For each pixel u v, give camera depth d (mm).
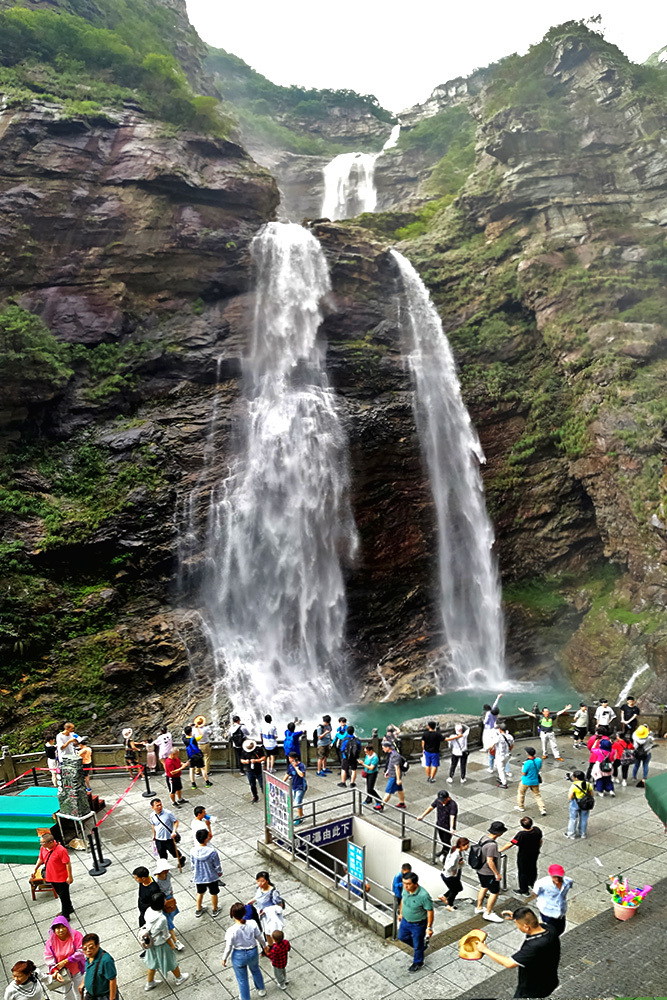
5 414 36344
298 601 39719
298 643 39125
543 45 54562
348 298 47094
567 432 42375
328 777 19438
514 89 53500
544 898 10539
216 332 43312
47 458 37750
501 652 42625
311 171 87062
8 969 11555
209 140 47125
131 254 42438
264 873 11109
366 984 10719
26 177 41125
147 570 36125
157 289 43562
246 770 18000
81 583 35375
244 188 46438
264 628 38406
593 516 43406
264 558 39281
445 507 44250
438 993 10406
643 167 48719
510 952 11188
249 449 40656
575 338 43312
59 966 9953
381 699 37938
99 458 38281
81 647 32969
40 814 14617
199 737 19156
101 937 12344
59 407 38875
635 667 34969
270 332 44000
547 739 20328
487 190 53031
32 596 32969
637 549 37875
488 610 43844
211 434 40312
